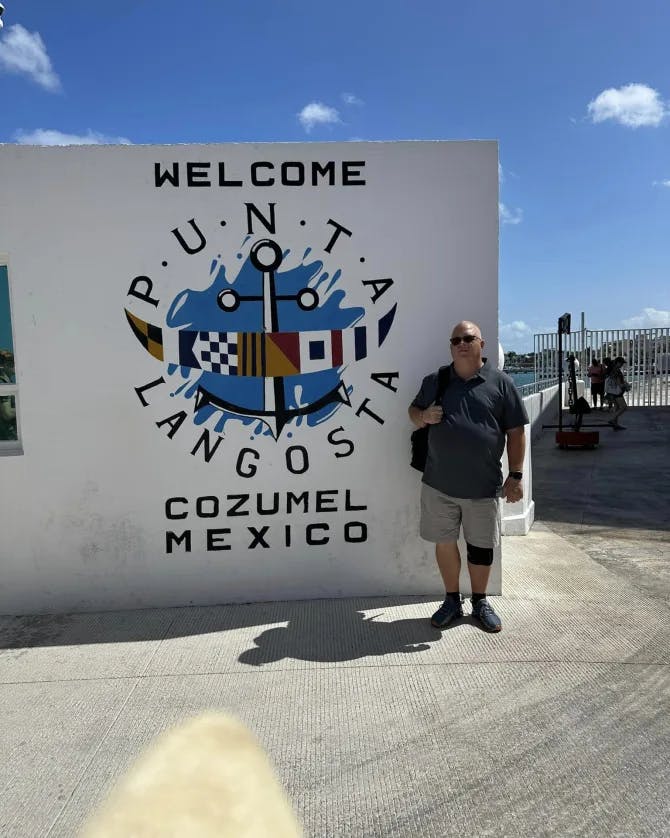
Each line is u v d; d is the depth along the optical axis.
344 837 2.51
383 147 4.70
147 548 4.79
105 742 3.15
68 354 4.66
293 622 4.50
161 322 4.68
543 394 15.70
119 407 4.70
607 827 2.53
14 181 4.54
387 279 4.77
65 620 4.64
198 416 4.74
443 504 4.28
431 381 4.36
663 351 21.81
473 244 4.79
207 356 4.72
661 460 11.33
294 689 3.60
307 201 4.70
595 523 7.15
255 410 4.77
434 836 2.51
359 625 4.41
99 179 4.59
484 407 4.14
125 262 4.64
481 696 3.47
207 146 4.62
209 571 4.84
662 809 2.61
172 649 4.14
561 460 11.65
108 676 3.80
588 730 3.14
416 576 4.93
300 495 4.83
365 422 4.83
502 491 4.33
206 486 4.78
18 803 2.73
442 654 3.96
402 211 4.75
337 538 4.88
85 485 4.72
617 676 3.63
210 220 4.66
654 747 3.00
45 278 4.61
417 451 4.46
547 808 2.63
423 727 3.21
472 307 4.82
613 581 5.14
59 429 4.68
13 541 4.72
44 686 3.70
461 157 4.74
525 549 6.09
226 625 4.48
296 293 4.74
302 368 4.77
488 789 2.75
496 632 4.22
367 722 3.27
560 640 4.10
